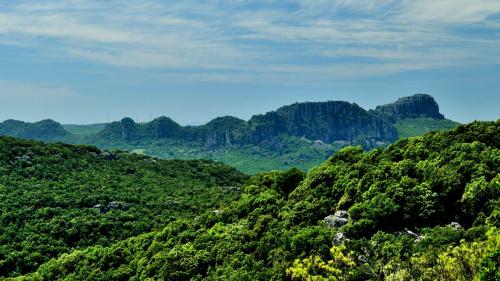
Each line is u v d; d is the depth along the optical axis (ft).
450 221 183.93
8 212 303.68
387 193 192.44
